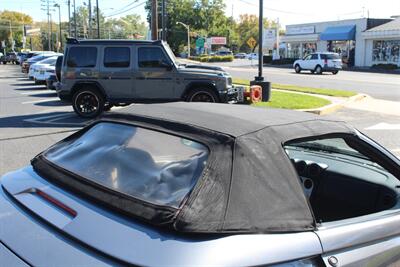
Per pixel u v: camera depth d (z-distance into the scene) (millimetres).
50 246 2047
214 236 2018
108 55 13133
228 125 2650
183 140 2572
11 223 2273
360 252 2459
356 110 15133
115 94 13273
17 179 2752
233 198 2168
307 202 2404
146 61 13172
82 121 12742
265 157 2428
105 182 2451
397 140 10312
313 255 2211
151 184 2344
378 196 3361
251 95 14812
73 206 2281
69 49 13117
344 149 3668
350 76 34500
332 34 52344
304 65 39219
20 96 19891
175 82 13211
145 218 2084
